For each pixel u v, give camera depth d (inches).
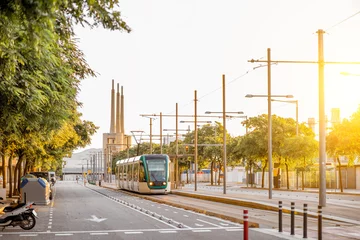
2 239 698.8
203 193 2054.6
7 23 423.2
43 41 453.7
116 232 776.3
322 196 1266.0
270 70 1685.5
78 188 3459.6
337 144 2124.8
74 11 453.1
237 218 951.0
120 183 2918.3
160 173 2188.7
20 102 698.2
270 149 1651.1
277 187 2970.0
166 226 861.2
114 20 466.0
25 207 816.3
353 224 887.7
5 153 1663.4
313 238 687.7
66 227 849.5
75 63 938.7
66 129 1652.3
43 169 4234.7
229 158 3476.9
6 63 540.4
